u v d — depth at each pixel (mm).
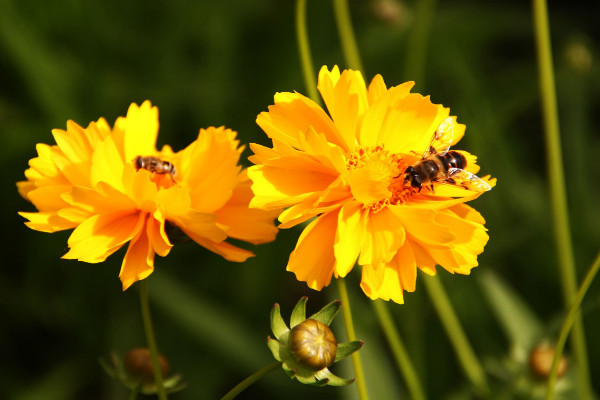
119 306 598
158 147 633
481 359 589
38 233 603
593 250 610
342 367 539
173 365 588
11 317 603
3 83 620
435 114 472
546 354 519
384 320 506
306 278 458
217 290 602
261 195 458
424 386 575
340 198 464
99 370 594
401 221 460
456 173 477
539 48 530
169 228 469
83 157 471
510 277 617
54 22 643
